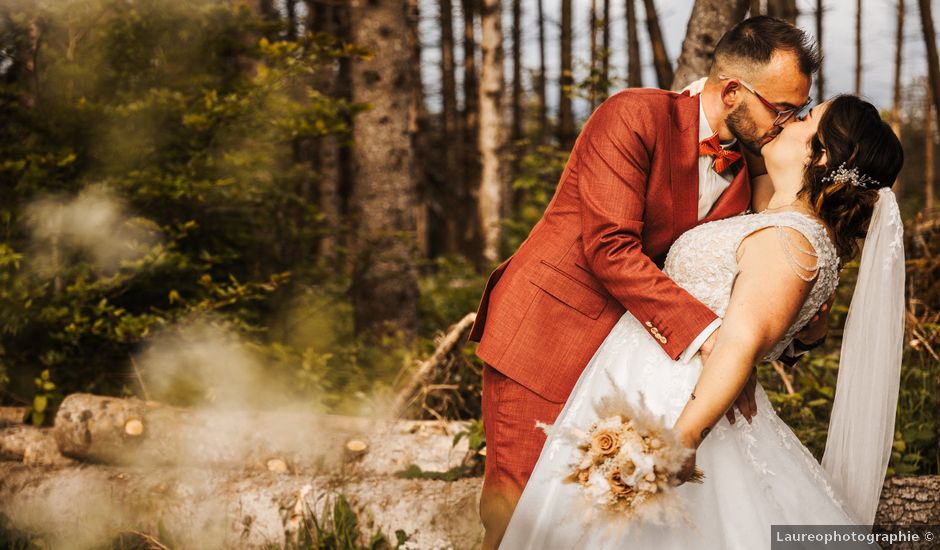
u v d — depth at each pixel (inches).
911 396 135.4
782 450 78.4
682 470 67.8
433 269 470.6
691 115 84.0
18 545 123.0
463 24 704.4
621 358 80.0
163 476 129.6
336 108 204.5
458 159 712.4
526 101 716.0
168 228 177.2
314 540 115.3
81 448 137.1
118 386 178.2
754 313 70.9
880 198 79.5
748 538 72.3
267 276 203.3
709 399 68.9
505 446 86.2
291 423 134.8
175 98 177.6
